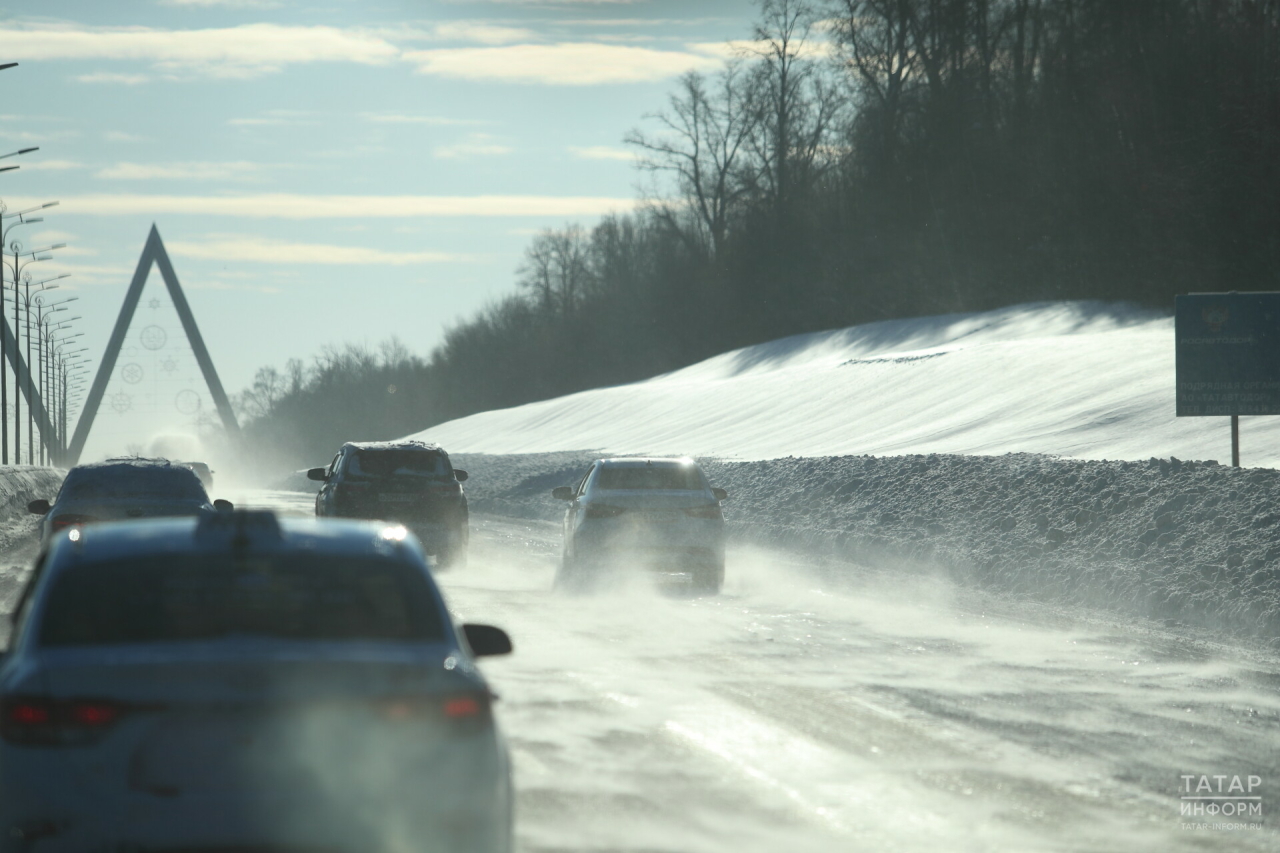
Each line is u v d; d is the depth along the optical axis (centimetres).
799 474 12750
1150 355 18500
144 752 1731
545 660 4556
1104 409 15762
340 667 1789
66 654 1808
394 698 1794
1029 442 15150
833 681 4172
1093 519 7712
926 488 10225
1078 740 3350
